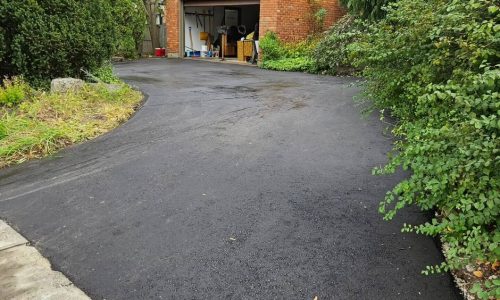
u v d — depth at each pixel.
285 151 4.47
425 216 3.04
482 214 1.97
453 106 2.36
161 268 2.48
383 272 2.42
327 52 10.94
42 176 3.89
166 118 5.88
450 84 2.32
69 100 6.11
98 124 5.42
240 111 6.32
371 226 2.93
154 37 19.11
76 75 7.39
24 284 2.33
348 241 2.75
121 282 2.36
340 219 3.03
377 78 4.15
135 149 4.57
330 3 14.83
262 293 2.26
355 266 2.48
